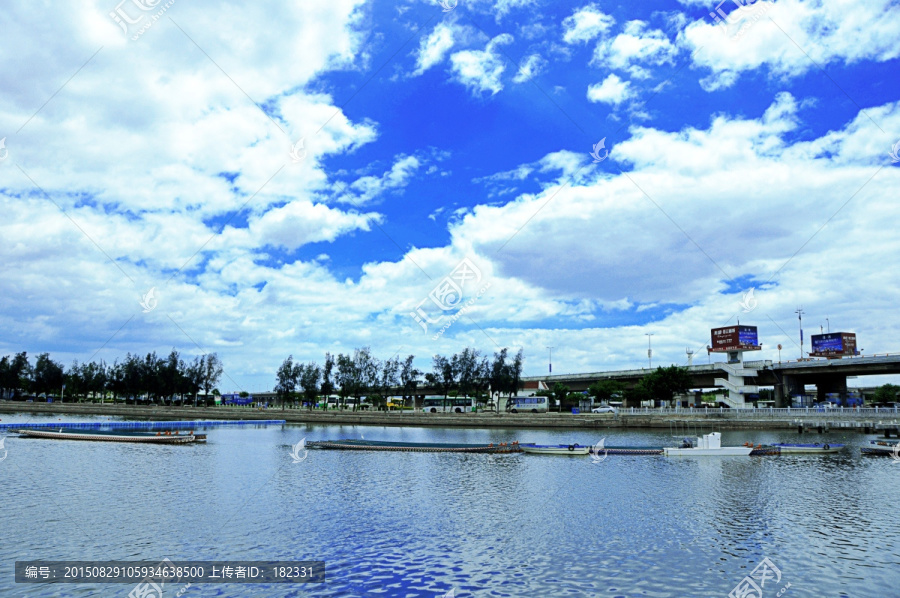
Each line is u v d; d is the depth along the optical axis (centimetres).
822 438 9519
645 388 14025
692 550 3244
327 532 3584
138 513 3984
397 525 3759
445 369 15900
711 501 4516
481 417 12462
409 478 5594
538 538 3472
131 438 8625
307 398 16662
